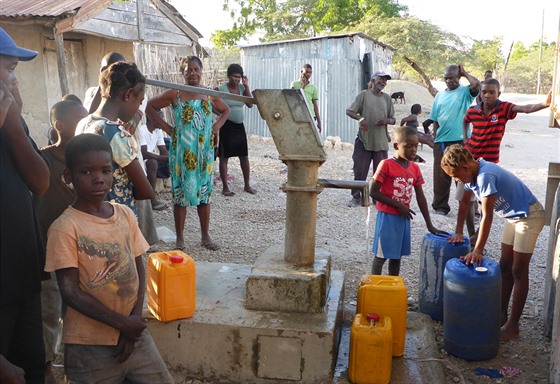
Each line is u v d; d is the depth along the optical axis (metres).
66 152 2.40
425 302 4.31
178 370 3.40
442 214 7.57
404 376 3.45
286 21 31.80
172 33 11.15
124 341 2.46
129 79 3.11
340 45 14.62
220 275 4.05
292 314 3.44
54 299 3.29
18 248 2.25
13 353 2.47
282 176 9.98
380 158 7.98
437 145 7.38
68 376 2.49
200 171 5.55
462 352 3.73
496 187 3.84
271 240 6.34
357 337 3.25
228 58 19.39
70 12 8.44
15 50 2.19
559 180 4.93
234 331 3.29
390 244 4.47
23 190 2.31
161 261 3.31
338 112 14.88
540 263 5.71
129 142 3.09
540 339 4.07
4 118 2.02
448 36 31.38
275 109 3.34
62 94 8.74
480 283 3.61
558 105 4.18
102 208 2.50
